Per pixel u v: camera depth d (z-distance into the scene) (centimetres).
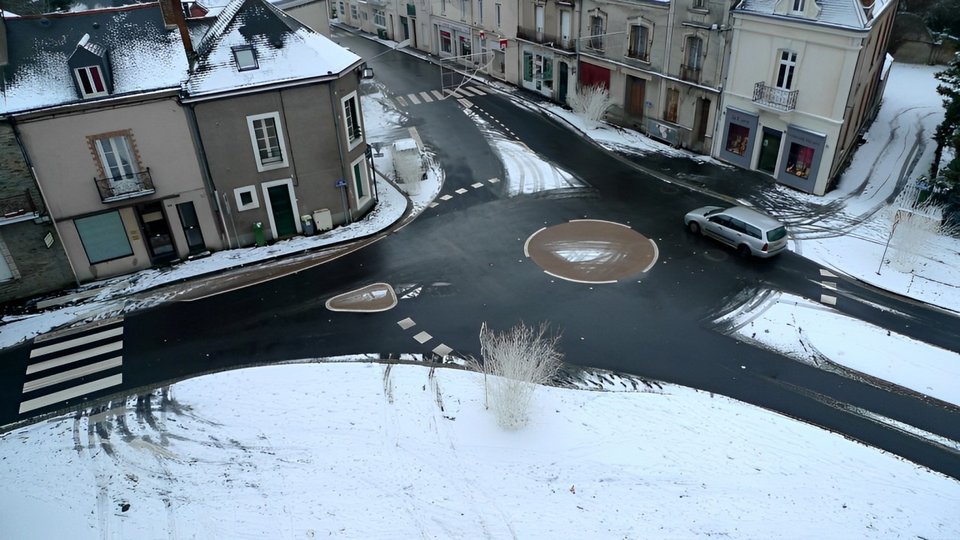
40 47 2195
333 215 2758
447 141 3578
